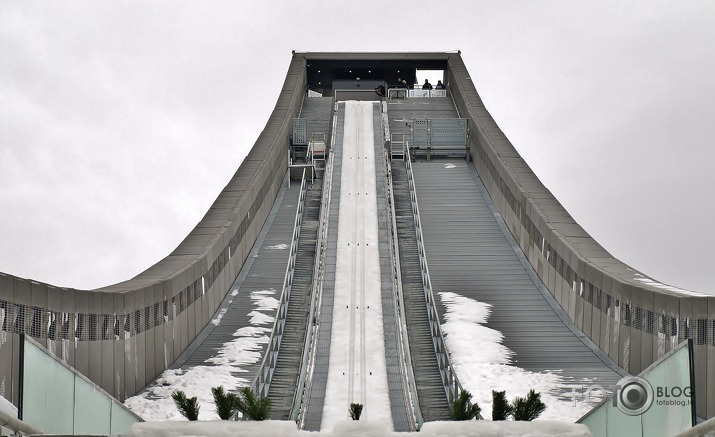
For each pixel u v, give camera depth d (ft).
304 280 136.56
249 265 145.48
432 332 114.93
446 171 187.93
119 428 55.77
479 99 216.13
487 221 160.04
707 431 42.78
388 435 46.98
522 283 134.72
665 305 89.20
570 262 120.88
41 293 75.25
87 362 83.41
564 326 118.73
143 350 96.99
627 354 99.40
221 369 104.27
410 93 268.62
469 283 134.21
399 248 146.92
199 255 120.16
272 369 104.47
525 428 46.60
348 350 112.37
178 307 109.29
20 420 44.01
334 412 94.73
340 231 154.71
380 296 129.29
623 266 112.88
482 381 99.09
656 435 51.88
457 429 46.83
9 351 69.87
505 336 114.93
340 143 204.03
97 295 85.76
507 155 167.12
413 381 95.61
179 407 55.83
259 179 158.61
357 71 286.05
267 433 46.65
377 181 179.52
